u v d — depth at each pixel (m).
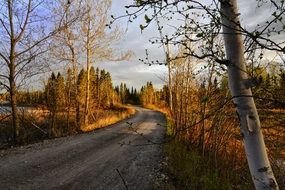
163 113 53.88
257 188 3.01
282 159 5.80
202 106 10.37
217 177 8.85
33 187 8.42
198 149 11.79
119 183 9.17
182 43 3.42
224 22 3.16
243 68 3.11
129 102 126.19
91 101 28.72
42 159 11.80
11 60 15.98
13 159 11.58
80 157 12.60
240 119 3.09
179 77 13.34
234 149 10.33
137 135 20.91
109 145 16.05
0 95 18.02
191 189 8.50
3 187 8.25
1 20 15.45
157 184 9.13
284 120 4.32
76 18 20.36
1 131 18.03
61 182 9.02
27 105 22.64
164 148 14.17
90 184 8.97
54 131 19.94
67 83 24.16
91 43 26.02
